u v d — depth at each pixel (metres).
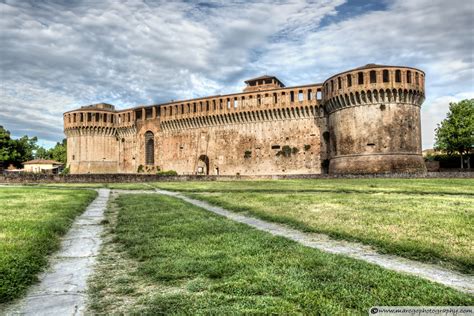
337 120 63.41
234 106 78.06
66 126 93.69
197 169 82.25
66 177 48.59
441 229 11.27
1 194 24.95
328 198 21.95
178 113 85.69
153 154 90.38
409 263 8.23
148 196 26.23
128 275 7.34
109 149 95.38
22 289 6.45
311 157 70.00
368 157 58.31
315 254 8.45
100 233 12.02
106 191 33.03
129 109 94.31
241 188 34.28
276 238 10.35
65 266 8.06
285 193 27.14
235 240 10.11
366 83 58.72
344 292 5.97
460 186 31.14
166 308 5.50
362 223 12.59
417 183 35.84
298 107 71.44
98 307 5.70
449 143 71.31
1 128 98.81
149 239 10.41
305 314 5.20
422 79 61.19
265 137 74.75
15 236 9.81
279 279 6.66
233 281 6.58
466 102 70.69
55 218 13.55
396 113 58.09
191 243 9.77
